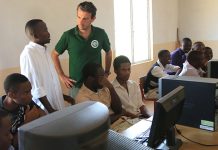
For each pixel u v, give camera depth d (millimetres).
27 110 1888
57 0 3320
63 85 2943
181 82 1820
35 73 2236
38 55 2279
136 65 5289
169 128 1563
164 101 1377
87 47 2682
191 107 1834
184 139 1716
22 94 1771
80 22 2594
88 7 2564
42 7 3131
